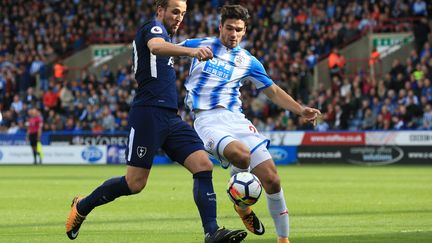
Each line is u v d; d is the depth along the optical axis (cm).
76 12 12225
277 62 9819
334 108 8931
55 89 10500
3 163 9875
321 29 10256
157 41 2169
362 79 9138
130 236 2689
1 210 3694
